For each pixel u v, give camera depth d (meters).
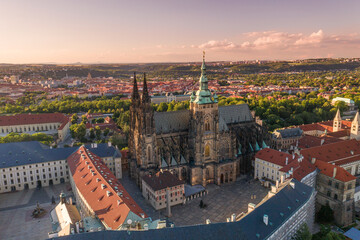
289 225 104.19
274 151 180.50
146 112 168.62
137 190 175.62
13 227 137.38
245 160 199.38
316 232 132.75
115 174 194.00
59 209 131.38
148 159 175.75
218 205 155.62
